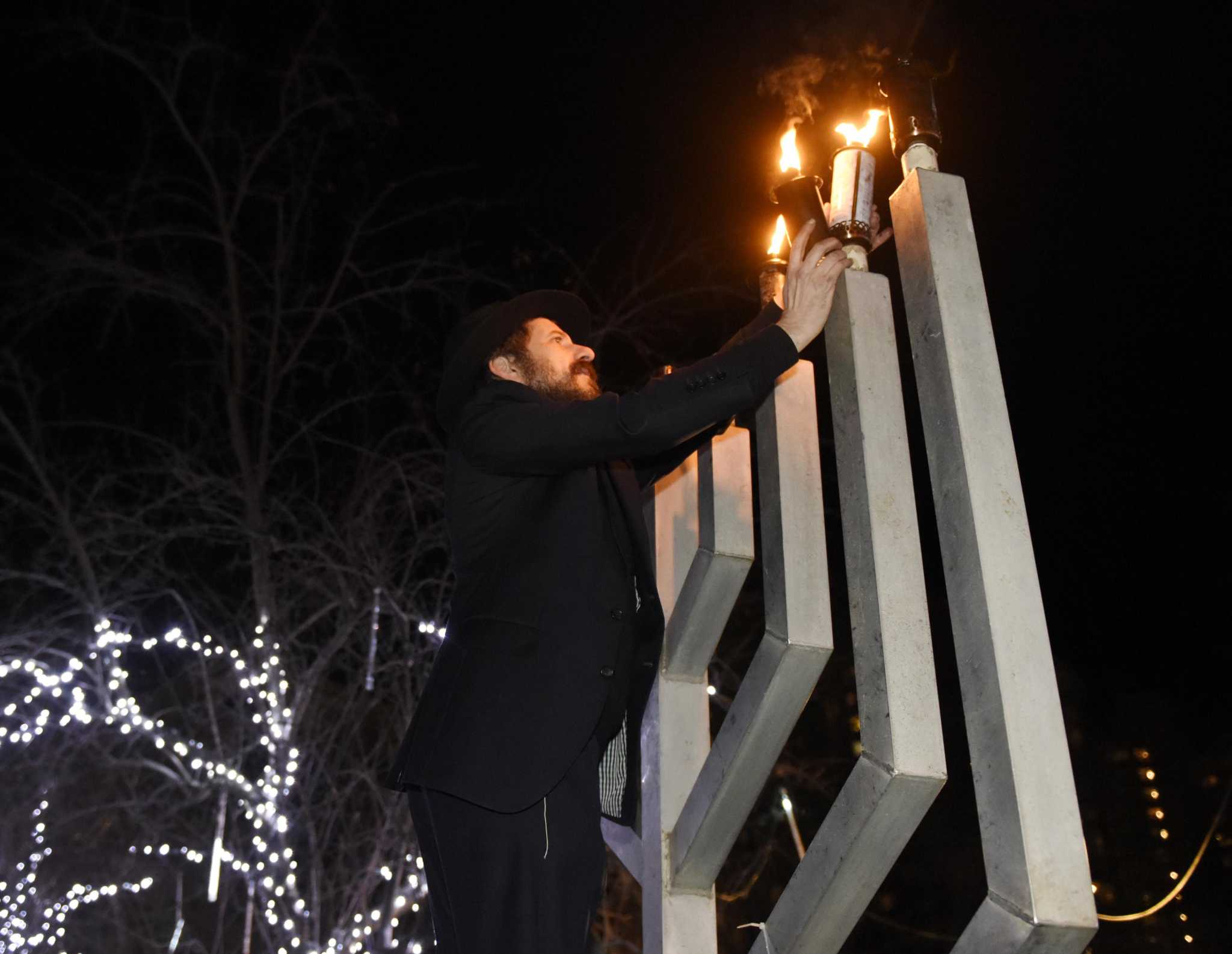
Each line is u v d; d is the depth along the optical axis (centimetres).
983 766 131
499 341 189
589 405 159
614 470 175
